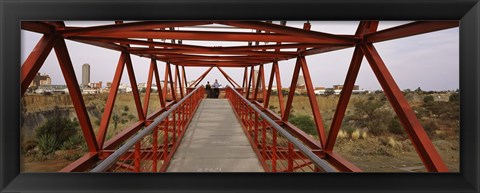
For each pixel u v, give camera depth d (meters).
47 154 12.73
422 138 4.56
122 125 21.28
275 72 16.75
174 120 8.90
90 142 7.29
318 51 9.62
